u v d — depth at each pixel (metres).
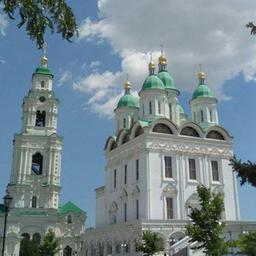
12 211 97.88
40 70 116.00
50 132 109.69
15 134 107.19
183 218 70.56
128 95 95.25
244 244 41.56
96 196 91.81
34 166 108.06
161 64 94.00
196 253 56.19
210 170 76.19
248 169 20.23
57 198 104.69
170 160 73.88
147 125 73.94
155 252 58.88
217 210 49.12
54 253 88.50
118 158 82.00
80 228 107.00
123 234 68.25
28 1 14.96
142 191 71.00
